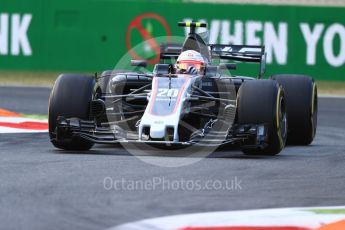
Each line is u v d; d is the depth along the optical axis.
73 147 29.39
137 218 18.11
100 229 17.00
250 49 35.75
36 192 20.88
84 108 28.73
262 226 17.72
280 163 27.48
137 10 64.00
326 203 20.55
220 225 17.62
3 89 59.72
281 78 35.06
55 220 17.81
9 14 64.44
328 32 62.75
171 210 19.08
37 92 58.19
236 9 63.28
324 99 58.81
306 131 34.28
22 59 64.62
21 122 39.91
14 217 18.02
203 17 63.53
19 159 26.88
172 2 63.75
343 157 29.84
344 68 62.78
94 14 64.25
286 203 20.41
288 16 62.78
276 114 28.88
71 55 64.50
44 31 64.44
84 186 21.81
